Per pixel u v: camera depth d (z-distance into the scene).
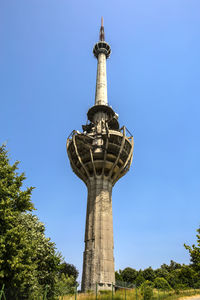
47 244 26.95
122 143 46.34
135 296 30.78
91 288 35.84
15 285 18.06
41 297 23.00
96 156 47.44
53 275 26.73
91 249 39.62
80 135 48.75
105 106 55.41
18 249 19.52
